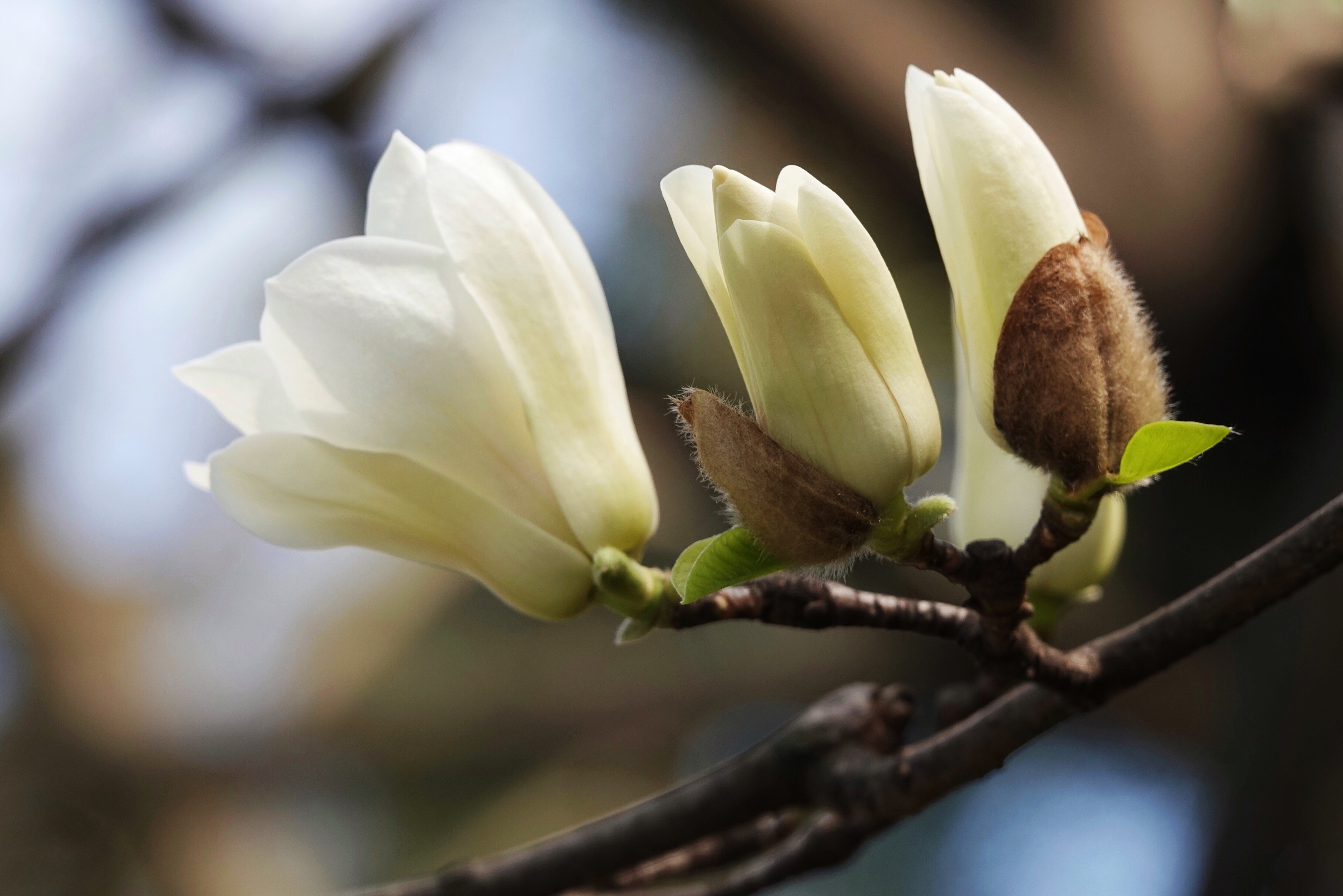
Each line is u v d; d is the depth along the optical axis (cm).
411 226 94
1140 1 162
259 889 320
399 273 92
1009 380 89
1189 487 191
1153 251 166
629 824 97
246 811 329
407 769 324
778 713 339
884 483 89
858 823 98
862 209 227
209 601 349
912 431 89
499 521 93
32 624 330
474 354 93
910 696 96
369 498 93
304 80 221
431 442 93
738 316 89
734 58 183
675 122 279
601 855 97
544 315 93
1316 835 140
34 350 200
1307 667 147
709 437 89
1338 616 146
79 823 319
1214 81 160
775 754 96
